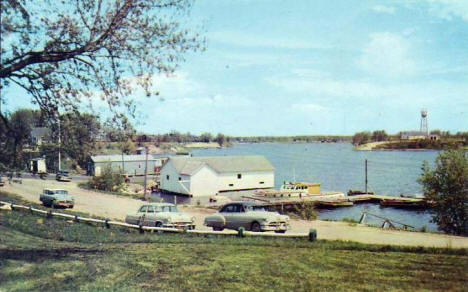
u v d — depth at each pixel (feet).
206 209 126.93
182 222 75.05
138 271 41.42
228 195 200.85
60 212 99.30
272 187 223.71
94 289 34.99
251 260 46.80
